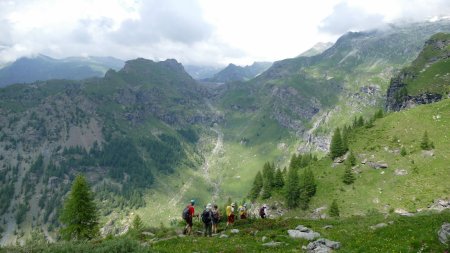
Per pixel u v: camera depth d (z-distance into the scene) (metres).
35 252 27.52
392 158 133.25
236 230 38.06
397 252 25.52
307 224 40.06
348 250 26.94
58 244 28.14
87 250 24.36
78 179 74.69
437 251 25.39
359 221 40.38
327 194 132.50
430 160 122.12
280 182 155.75
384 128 154.88
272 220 43.41
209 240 33.62
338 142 153.50
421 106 158.75
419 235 28.20
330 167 149.25
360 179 132.12
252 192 169.12
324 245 28.30
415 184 114.81
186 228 39.94
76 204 72.94
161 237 39.34
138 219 99.44
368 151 143.25
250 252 28.09
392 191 118.25
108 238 40.06
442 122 139.38
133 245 25.08
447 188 105.88
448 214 34.38
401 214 41.38
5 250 28.00
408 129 145.38
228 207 45.03
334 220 43.34
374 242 28.03
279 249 28.45
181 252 28.58
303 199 132.88
